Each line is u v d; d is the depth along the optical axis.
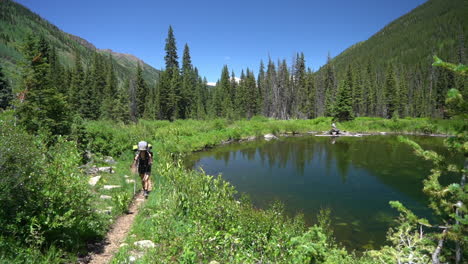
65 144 5.22
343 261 5.02
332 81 78.88
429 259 4.42
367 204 10.81
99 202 6.31
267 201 11.23
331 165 18.44
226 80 85.81
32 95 10.70
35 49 11.88
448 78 61.69
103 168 9.67
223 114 70.94
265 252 4.20
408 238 5.15
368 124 45.59
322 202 11.11
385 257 5.03
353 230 8.51
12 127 3.75
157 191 8.08
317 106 78.75
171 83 59.75
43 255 3.45
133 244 4.59
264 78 96.88
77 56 72.44
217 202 6.47
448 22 168.50
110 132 14.91
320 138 36.06
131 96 71.31
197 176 8.99
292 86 78.12
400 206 4.17
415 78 100.50
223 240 4.37
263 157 21.83
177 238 4.76
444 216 4.03
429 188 3.85
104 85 74.75
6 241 3.15
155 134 23.73
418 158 20.05
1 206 3.31
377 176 15.12
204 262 3.94
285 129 42.56
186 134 29.55
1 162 3.21
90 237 4.68
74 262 3.71
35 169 3.73
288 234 5.51
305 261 4.18
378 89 87.25
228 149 26.20
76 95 55.50
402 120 45.59
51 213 3.85
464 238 3.42
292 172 16.50
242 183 13.96
